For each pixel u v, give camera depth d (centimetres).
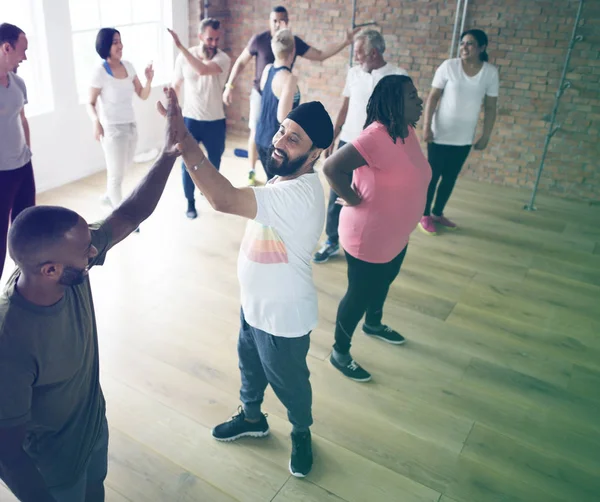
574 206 509
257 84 462
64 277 125
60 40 458
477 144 438
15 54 288
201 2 576
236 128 650
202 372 284
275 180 194
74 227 124
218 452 239
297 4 564
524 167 532
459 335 323
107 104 383
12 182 313
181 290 351
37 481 130
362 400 271
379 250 248
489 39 504
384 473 233
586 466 241
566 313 350
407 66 541
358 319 271
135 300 338
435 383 285
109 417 253
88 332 143
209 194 165
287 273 188
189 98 426
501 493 226
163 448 239
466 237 443
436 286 372
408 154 235
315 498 220
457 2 497
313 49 455
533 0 477
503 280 384
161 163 161
